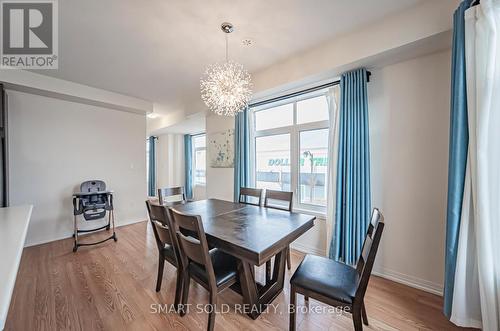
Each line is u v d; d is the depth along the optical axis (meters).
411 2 1.68
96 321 1.57
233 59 2.57
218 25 1.92
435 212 1.93
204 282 1.48
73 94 3.18
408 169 2.07
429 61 1.95
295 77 2.52
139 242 3.16
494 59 1.21
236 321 1.58
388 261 2.18
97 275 2.21
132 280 2.12
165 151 6.95
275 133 3.30
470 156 1.34
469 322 1.38
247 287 1.58
